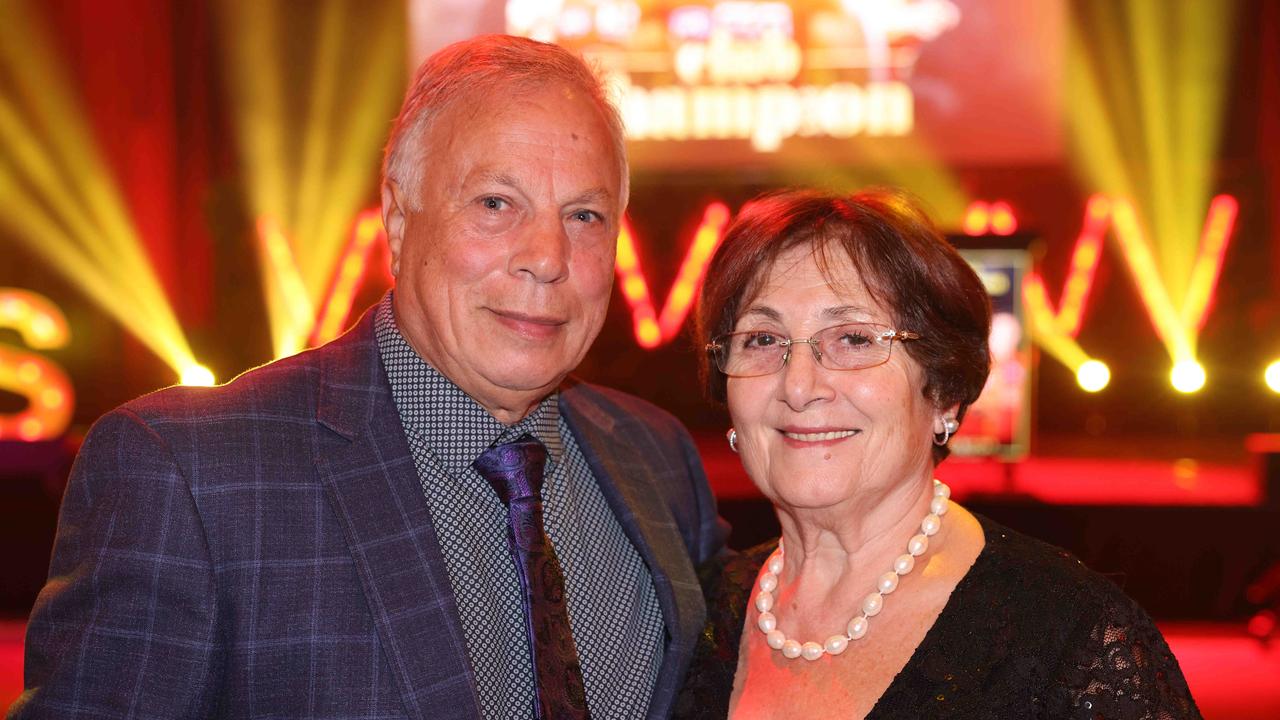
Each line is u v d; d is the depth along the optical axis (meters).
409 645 1.51
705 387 1.79
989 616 1.56
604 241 1.67
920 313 1.62
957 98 9.77
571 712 1.61
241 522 1.50
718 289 1.70
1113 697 1.47
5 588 6.16
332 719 1.48
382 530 1.56
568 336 1.64
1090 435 10.16
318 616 1.51
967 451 6.86
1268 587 5.67
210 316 10.27
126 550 1.45
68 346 9.77
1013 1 9.73
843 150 9.75
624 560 1.81
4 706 4.59
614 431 1.98
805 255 1.63
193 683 1.44
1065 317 10.15
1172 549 5.86
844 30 9.70
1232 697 4.71
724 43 9.66
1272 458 5.85
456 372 1.63
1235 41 10.10
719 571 1.91
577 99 1.63
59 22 9.76
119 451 1.49
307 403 1.62
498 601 1.64
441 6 9.97
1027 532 5.99
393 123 1.74
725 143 9.70
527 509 1.67
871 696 1.56
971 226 9.70
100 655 1.42
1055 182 10.05
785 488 1.63
